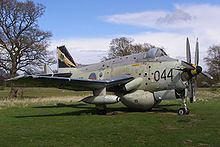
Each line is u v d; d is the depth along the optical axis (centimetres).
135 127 1080
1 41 3838
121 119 1330
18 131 1013
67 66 2283
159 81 1603
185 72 1516
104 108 1612
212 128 1035
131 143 797
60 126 1125
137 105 1669
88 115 1532
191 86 1544
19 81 1501
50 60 4050
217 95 3800
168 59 1599
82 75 2067
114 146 764
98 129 1037
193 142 802
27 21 3966
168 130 1005
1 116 1502
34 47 3912
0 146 779
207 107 1902
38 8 4778
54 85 1645
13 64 3859
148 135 912
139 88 1686
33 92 5834
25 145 789
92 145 779
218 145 766
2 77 3894
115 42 6375
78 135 923
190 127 1065
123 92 1736
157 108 1884
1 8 3831
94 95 1670
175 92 1557
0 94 4928
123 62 1809
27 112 1717
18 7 3881
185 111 1498
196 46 1627
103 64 1953
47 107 2100
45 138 881
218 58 6531
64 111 1773
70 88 1730
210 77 1648
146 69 1662
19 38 3884
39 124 1188
